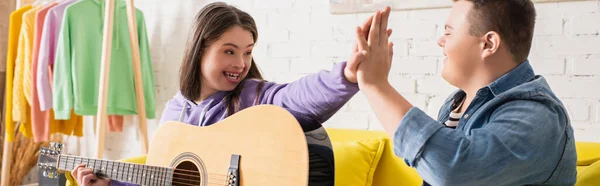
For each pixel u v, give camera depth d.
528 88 0.96
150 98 2.70
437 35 2.07
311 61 2.32
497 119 0.93
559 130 0.94
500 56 1.02
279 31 2.40
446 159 0.88
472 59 1.03
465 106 1.12
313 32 2.32
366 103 2.21
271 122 1.20
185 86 1.46
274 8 2.41
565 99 1.87
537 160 0.90
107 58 2.42
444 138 0.89
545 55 1.90
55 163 1.71
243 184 1.22
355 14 2.23
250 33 1.44
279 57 2.40
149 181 1.41
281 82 2.39
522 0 1.03
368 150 1.87
